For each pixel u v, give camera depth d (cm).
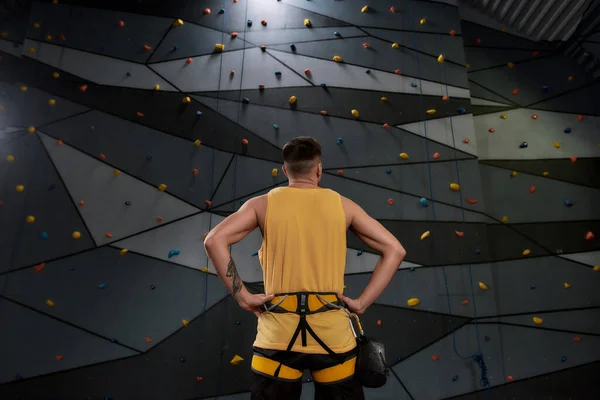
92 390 264
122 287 285
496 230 336
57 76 329
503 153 360
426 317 290
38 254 288
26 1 352
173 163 313
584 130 372
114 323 277
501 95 379
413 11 371
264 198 119
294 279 108
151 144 317
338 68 345
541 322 299
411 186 318
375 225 118
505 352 297
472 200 312
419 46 359
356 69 346
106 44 341
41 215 296
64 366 267
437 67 354
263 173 313
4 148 308
